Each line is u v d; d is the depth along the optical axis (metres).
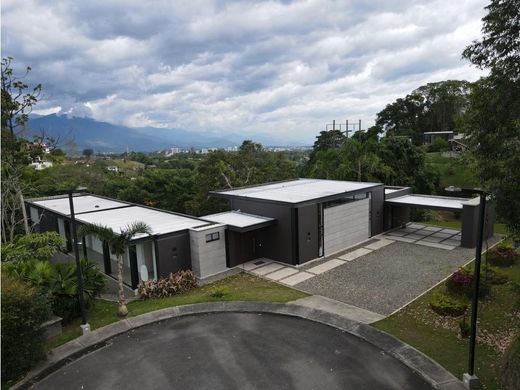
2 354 9.85
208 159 41.41
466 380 9.15
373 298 15.27
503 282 15.70
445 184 42.34
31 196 39.88
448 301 13.52
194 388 9.52
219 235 19.70
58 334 12.67
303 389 9.34
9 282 10.85
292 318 13.51
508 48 8.38
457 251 21.95
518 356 8.53
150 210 25.22
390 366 10.22
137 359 11.02
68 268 14.24
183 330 12.81
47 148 29.00
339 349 11.21
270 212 21.14
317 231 21.33
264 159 45.72
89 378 10.14
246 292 16.31
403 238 25.41
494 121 8.81
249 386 9.52
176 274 17.86
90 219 22.20
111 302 15.98
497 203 8.96
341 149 37.72
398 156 41.53
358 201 24.27
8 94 24.80
